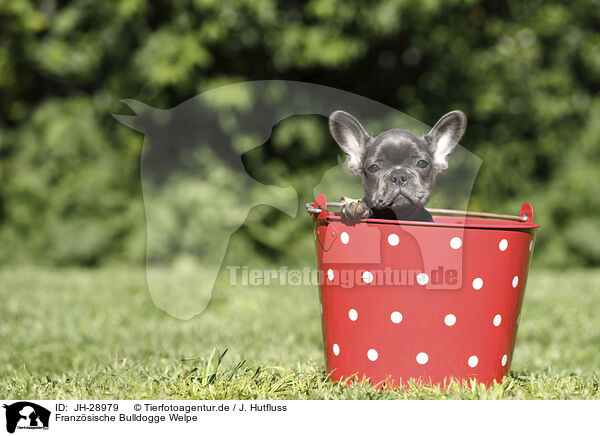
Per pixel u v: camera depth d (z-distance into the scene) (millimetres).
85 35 18547
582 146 19516
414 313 5988
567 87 19234
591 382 6785
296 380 6516
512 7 19062
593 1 19125
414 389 6043
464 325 6035
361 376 6266
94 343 9359
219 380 6410
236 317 11133
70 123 18547
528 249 6379
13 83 19719
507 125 19312
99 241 18281
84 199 18500
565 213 19141
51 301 12109
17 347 8984
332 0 16469
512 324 6391
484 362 6211
